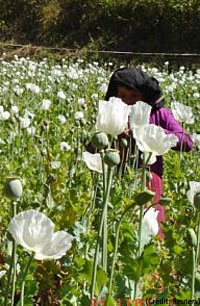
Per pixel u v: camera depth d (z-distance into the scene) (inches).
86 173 187.8
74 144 242.5
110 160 91.2
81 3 1019.3
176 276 125.8
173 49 937.5
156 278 124.0
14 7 1077.8
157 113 199.2
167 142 101.6
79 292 105.0
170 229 129.3
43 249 74.2
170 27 946.1
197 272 108.7
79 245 127.0
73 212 130.5
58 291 124.3
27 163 225.5
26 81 577.9
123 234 114.7
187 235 92.0
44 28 1038.4
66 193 161.2
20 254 120.3
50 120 337.4
